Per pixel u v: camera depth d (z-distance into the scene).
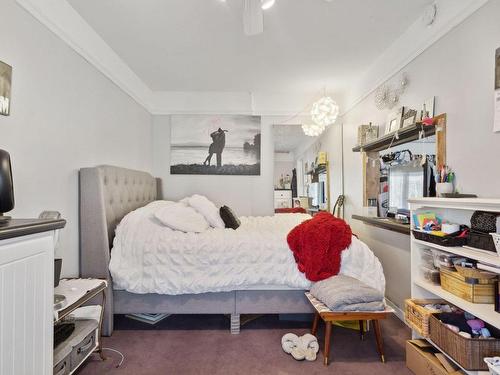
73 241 2.12
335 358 1.86
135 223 2.27
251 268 2.13
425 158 2.05
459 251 1.46
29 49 1.70
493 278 1.43
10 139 1.57
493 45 1.52
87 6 2.02
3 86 1.51
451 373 1.44
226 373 1.70
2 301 0.87
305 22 2.22
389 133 2.37
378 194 2.84
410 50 2.27
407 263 2.35
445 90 1.89
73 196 2.13
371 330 2.24
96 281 1.81
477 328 1.41
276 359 1.85
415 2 1.97
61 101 2.00
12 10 1.58
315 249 2.10
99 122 2.53
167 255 2.12
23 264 0.95
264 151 3.97
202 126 3.90
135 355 1.89
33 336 1.00
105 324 2.12
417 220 1.84
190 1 1.95
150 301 2.17
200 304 2.18
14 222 1.03
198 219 2.53
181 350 1.95
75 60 2.16
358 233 3.38
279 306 2.19
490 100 1.54
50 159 1.89
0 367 0.86
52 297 1.10
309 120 3.95
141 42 2.53
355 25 2.26
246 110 3.92
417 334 1.81
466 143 1.70
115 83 2.80
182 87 3.68
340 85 3.60
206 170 3.90
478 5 1.60
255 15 1.79
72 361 1.53
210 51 2.70
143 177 3.26
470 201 1.39
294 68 3.09
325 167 4.00
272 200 3.96
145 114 3.67
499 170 1.49
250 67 3.07
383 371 1.73
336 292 1.83
